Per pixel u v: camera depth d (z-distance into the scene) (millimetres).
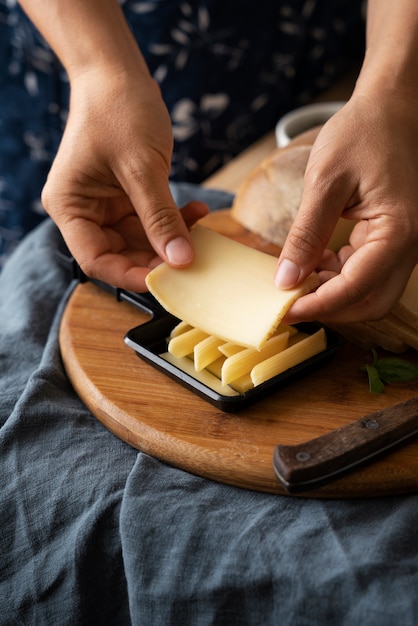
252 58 1939
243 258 1055
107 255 1106
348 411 1001
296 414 992
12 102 1937
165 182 1080
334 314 1020
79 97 1122
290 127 1587
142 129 1086
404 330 1085
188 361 1053
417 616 751
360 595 775
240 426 970
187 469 942
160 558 856
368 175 954
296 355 1023
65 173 1093
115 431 1000
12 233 2113
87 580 897
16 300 1280
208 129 1965
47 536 914
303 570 798
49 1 1146
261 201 1350
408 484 894
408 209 943
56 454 969
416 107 1005
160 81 1869
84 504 917
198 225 1112
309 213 952
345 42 2096
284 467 822
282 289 990
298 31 1975
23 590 908
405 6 1051
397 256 946
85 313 1196
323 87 2133
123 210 1192
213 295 1019
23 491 934
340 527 849
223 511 882
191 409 999
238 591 821
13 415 993
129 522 868
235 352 1009
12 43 1859
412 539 819
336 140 974
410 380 1056
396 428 879
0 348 1172
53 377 1081
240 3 1840
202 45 1846
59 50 1165
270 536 839
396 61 1022
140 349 1058
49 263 1352
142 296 1175
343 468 855
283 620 812
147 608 857
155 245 1053
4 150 1998
